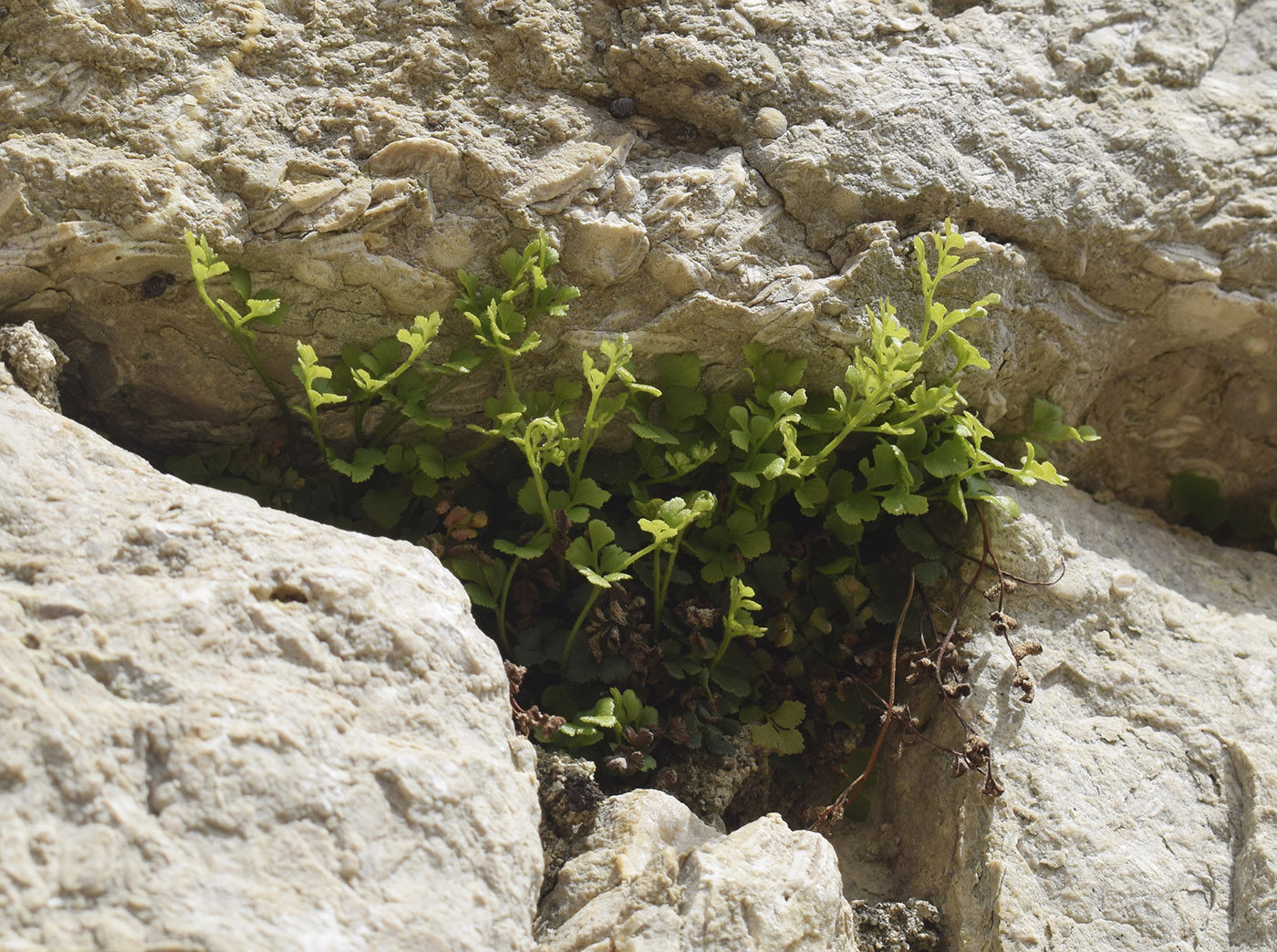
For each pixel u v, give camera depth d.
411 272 2.42
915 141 2.73
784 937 1.91
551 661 2.54
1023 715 2.58
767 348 2.65
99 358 2.44
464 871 1.69
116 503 1.91
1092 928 2.30
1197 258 2.94
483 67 2.59
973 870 2.40
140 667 1.67
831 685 2.70
